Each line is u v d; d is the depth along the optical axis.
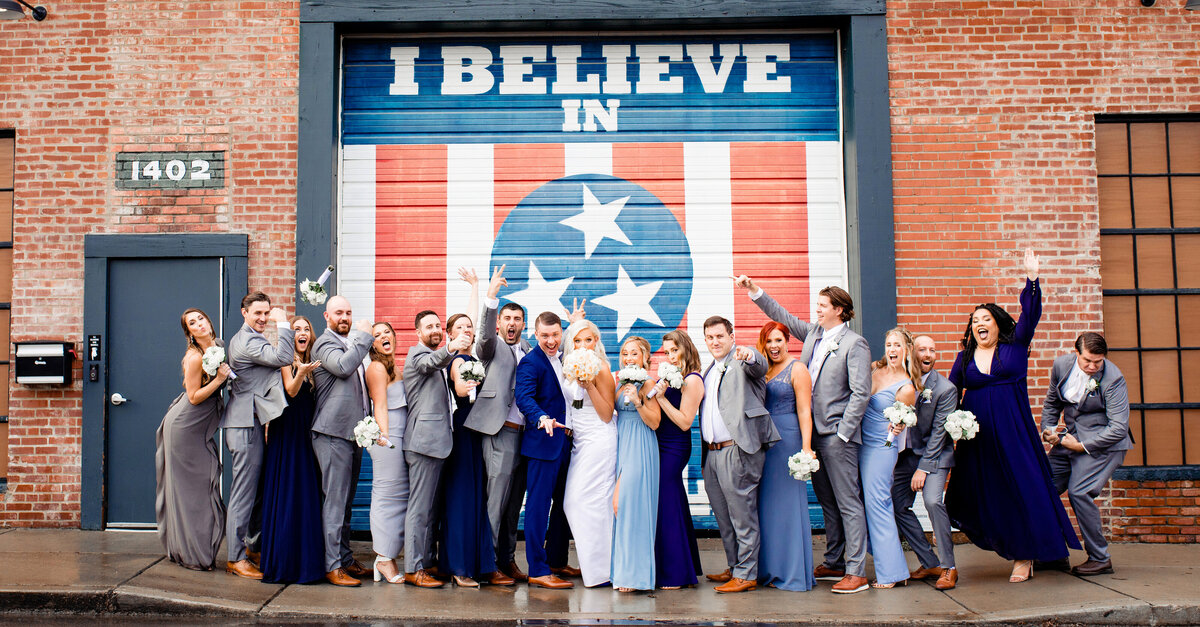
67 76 7.23
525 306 7.33
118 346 7.04
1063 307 7.14
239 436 5.37
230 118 7.20
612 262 7.37
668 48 7.50
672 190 7.43
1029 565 5.52
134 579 5.17
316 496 5.44
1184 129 7.43
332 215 7.16
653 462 5.39
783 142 7.47
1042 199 7.21
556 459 5.35
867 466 5.45
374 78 7.46
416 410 5.32
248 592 5.09
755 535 5.33
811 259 7.39
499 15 7.22
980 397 5.56
